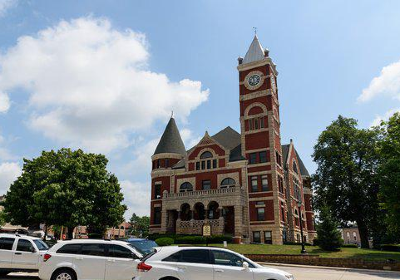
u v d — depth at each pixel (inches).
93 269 527.5
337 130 1911.9
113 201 1660.9
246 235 1760.6
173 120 2351.1
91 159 1657.2
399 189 1110.4
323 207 1374.3
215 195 1811.0
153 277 433.7
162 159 2177.7
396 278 782.5
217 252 461.1
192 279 436.8
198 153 2062.0
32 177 1673.2
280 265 1078.4
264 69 2070.6
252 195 1863.9
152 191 2140.7
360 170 1815.9
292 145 2422.5
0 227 2534.5
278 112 2160.4
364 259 1029.8
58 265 525.0
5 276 695.7
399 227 1208.2
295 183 2332.7
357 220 1849.2
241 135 2020.2
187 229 1811.0
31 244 663.1
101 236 1829.5
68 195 1486.2
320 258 1090.1
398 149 1206.9
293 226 2017.7
